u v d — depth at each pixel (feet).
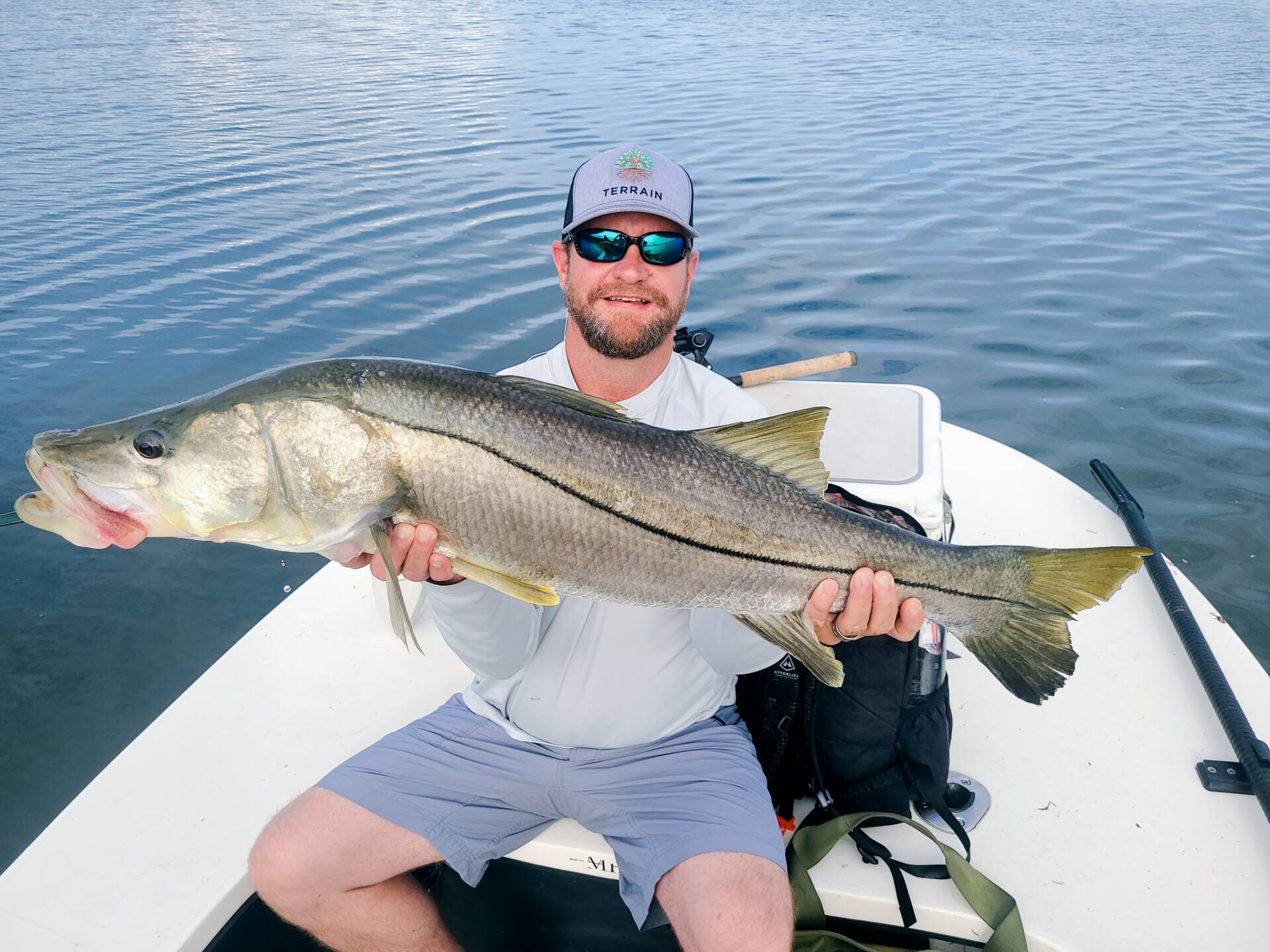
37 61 58.29
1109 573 7.55
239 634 14.43
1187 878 7.85
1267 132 41.52
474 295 24.41
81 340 22.48
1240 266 26.58
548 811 8.27
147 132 40.78
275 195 32.40
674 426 8.50
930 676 8.29
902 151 37.76
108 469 6.49
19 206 31.58
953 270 26.23
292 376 6.60
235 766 9.09
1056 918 7.55
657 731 8.13
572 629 8.00
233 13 83.82
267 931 8.39
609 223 7.91
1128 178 34.68
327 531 6.65
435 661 10.41
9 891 7.86
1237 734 8.80
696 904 7.14
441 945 8.07
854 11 88.48
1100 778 8.82
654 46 66.33
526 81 52.26
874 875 7.93
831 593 7.25
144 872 8.02
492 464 6.58
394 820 7.83
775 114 43.93
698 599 7.14
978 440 14.44
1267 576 14.83
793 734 8.46
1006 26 77.41
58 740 12.55
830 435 10.36
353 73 55.16
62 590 15.23
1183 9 90.58
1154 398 19.90
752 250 27.58
